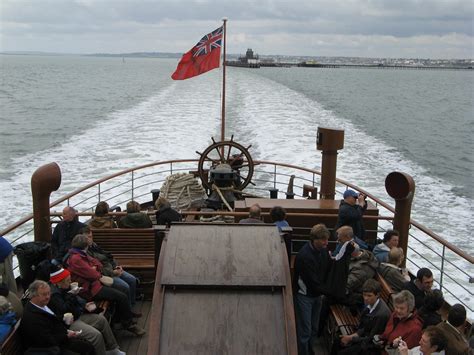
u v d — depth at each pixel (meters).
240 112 31.05
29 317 4.53
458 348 4.24
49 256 6.15
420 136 32.28
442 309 6.40
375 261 5.77
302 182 15.88
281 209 6.08
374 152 23.06
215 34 10.73
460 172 22.17
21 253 6.00
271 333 4.12
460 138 32.50
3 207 14.30
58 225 6.40
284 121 27.25
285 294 4.32
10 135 28.33
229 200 9.92
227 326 4.15
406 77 147.25
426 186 18.44
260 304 4.29
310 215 7.18
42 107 43.50
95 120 33.00
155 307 4.21
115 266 6.27
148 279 6.79
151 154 19.84
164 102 38.44
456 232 13.55
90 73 118.50
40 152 22.36
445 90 85.94
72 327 5.01
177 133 23.69
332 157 8.30
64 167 18.38
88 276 5.57
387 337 4.78
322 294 5.22
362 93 68.06
